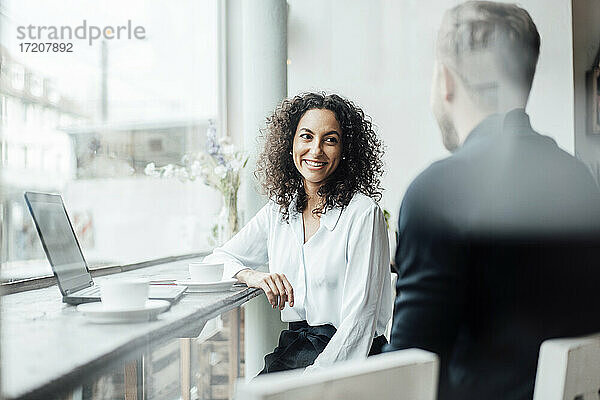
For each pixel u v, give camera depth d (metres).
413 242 0.74
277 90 0.96
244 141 0.98
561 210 0.73
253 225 1.00
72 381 0.47
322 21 0.94
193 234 0.95
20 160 0.73
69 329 0.58
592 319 0.70
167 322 0.64
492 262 0.71
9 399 0.43
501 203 0.74
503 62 0.83
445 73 0.87
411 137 0.88
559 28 0.83
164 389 0.82
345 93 0.93
